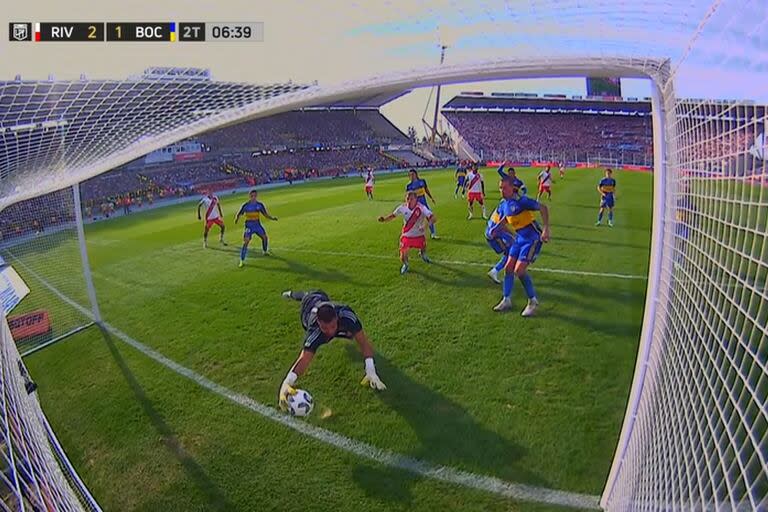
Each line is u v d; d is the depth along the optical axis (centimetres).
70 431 451
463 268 826
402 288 741
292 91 396
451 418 416
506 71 321
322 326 428
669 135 300
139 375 543
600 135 5172
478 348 536
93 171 648
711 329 264
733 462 224
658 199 312
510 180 597
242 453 397
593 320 593
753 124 206
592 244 972
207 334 635
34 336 669
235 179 3944
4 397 244
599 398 433
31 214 1041
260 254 1036
